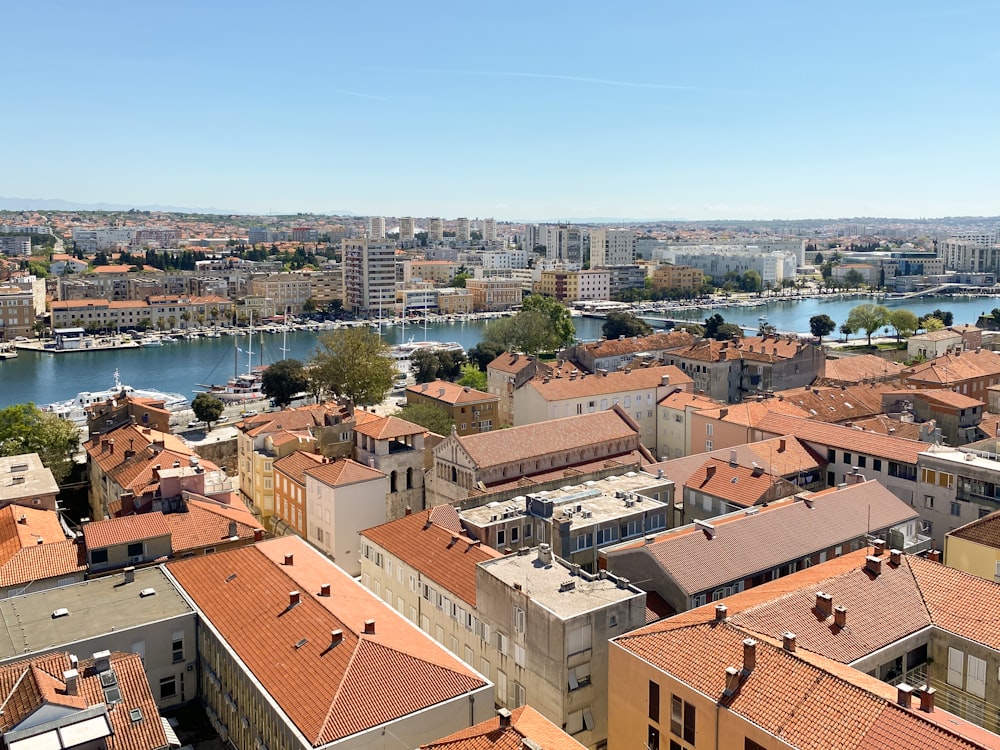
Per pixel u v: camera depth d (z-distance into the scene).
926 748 52.44
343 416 175.00
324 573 92.44
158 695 85.75
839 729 55.78
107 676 67.00
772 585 82.06
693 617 74.75
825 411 179.62
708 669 64.75
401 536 108.75
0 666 72.06
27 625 84.19
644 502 115.69
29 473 135.25
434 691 70.69
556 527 105.88
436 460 148.38
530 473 144.88
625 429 159.38
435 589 97.56
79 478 172.12
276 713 68.62
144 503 122.12
